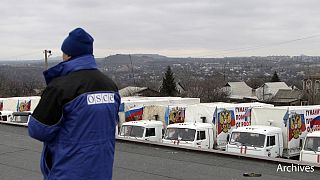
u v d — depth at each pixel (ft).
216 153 32.19
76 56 10.16
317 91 276.82
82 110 9.57
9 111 105.29
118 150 34.91
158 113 90.68
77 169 9.55
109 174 10.14
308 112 77.66
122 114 90.84
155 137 79.66
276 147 69.21
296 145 74.23
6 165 29.58
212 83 275.18
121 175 26.37
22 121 73.87
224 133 79.56
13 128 52.39
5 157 32.45
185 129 74.08
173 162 29.99
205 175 26.04
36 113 9.60
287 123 72.84
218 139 78.38
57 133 9.74
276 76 342.23
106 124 10.00
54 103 9.50
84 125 9.61
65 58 10.29
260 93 313.53
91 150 9.64
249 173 26.13
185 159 30.96
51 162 10.11
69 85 9.62
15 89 220.43
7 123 57.57
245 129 68.80
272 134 68.39
